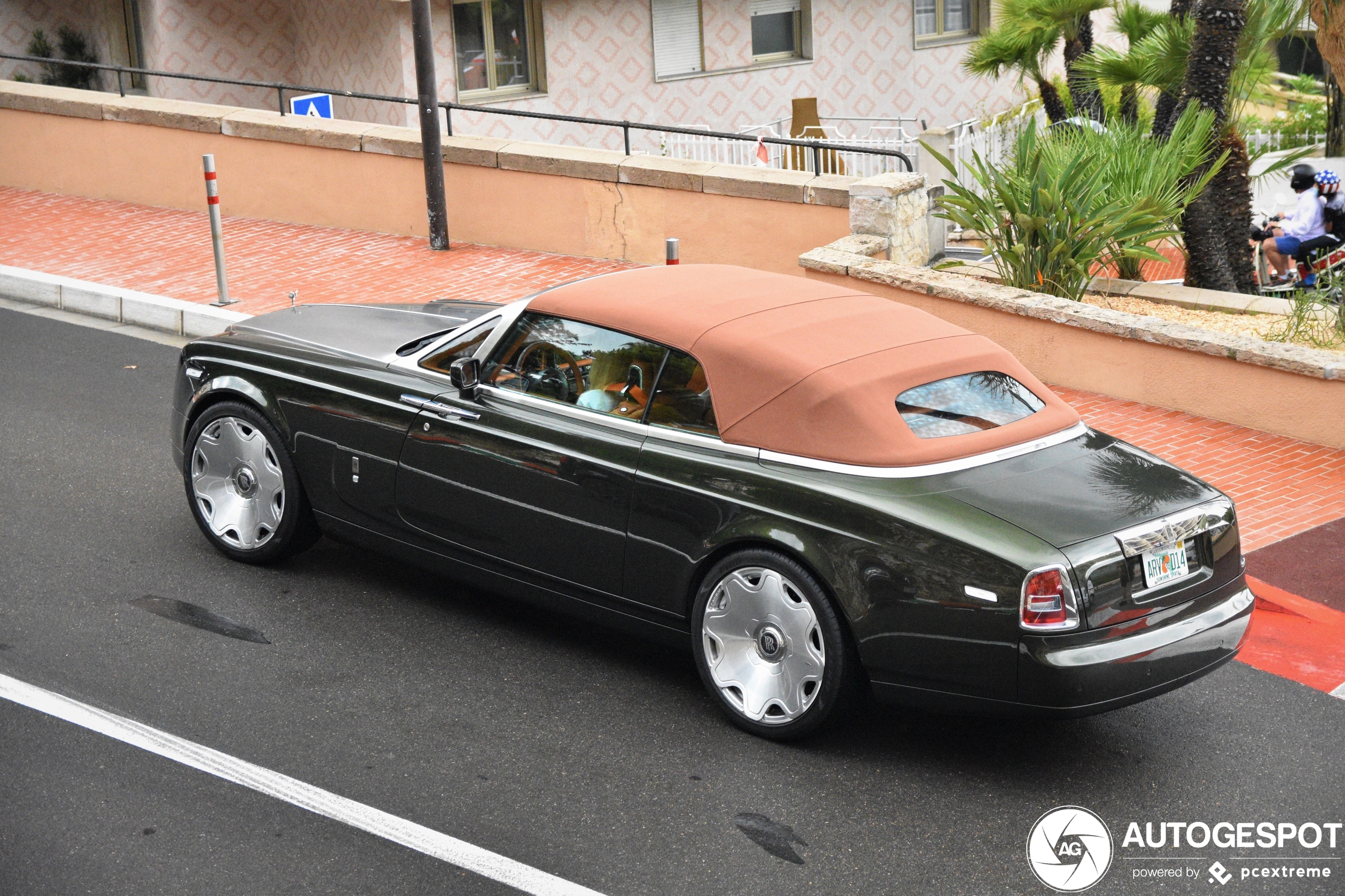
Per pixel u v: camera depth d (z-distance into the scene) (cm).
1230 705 565
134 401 914
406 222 1377
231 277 1208
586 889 427
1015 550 459
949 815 475
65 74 1998
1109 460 529
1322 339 994
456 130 1770
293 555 671
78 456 805
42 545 678
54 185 1541
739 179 1213
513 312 591
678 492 521
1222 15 1191
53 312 1156
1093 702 463
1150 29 1596
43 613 604
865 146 1714
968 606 463
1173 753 525
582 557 554
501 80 1800
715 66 1930
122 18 1911
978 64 1603
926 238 1224
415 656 581
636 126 1278
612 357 559
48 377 963
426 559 611
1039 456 522
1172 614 487
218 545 668
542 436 559
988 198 1107
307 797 473
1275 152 1870
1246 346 884
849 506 485
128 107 1465
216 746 504
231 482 663
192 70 1816
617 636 611
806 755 512
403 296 1156
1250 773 511
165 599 625
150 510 727
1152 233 1088
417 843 448
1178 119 1230
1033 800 487
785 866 442
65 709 525
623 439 543
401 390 602
